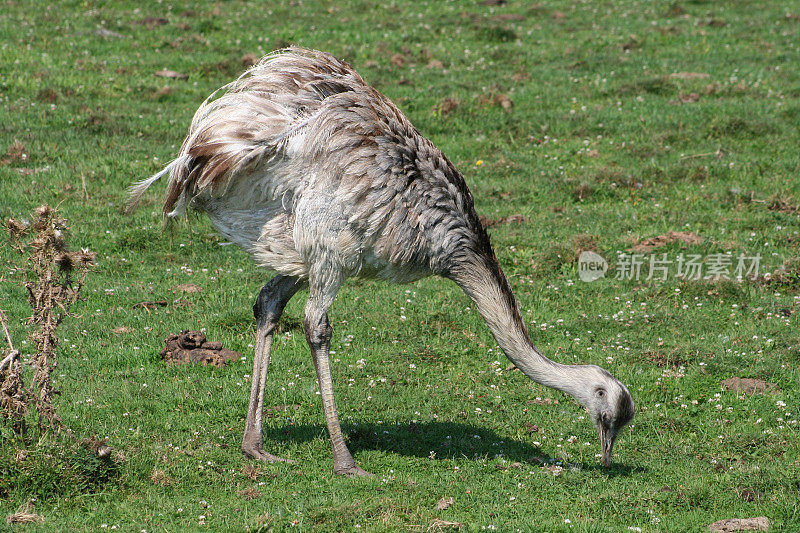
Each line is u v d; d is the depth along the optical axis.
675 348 30.66
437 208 21.91
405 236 21.61
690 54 62.59
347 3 73.19
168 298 33.00
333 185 21.11
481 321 32.59
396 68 59.41
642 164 46.16
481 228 22.81
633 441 25.02
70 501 19.12
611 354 30.36
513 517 19.69
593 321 32.66
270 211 22.03
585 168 45.81
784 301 34.28
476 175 45.34
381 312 32.88
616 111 52.47
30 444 20.08
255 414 22.78
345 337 30.92
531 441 24.86
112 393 25.72
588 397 22.20
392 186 21.28
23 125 46.38
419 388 27.80
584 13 72.44
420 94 54.81
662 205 42.28
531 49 64.19
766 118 50.59
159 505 19.30
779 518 19.91
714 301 34.50
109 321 30.80
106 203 39.75
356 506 19.39
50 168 41.97
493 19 70.44
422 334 31.52
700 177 44.75
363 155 21.09
